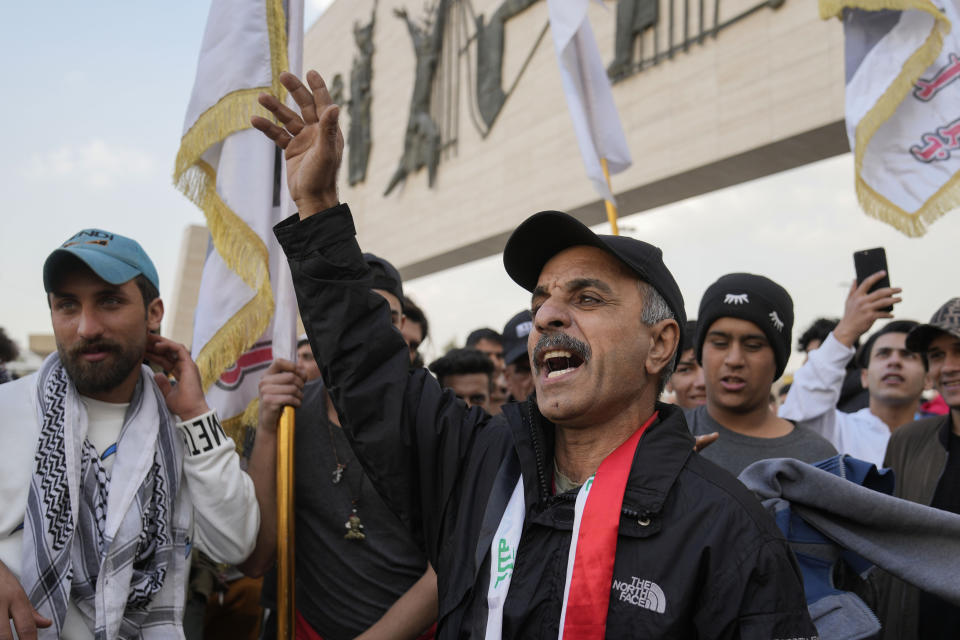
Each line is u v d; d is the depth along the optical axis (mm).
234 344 2355
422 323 3727
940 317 2832
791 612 1279
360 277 1709
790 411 3123
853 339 2959
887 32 3230
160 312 2031
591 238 1459
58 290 1817
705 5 9305
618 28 10430
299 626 2271
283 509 2145
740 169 9133
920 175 3057
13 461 1742
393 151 15586
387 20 16312
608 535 1330
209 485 1936
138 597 1757
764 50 8508
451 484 1673
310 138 1703
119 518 1757
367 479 2236
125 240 1910
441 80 14461
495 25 13023
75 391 1862
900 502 1685
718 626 1274
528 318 3799
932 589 1640
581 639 1275
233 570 2715
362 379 1716
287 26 2500
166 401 2008
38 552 1664
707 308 2555
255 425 2455
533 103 12086
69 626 1718
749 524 1331
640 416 1532
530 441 1540
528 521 1440
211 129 2387
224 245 2359
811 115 7906
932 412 5676
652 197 10312
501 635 1361
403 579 2199
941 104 3076
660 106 9719
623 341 1469
